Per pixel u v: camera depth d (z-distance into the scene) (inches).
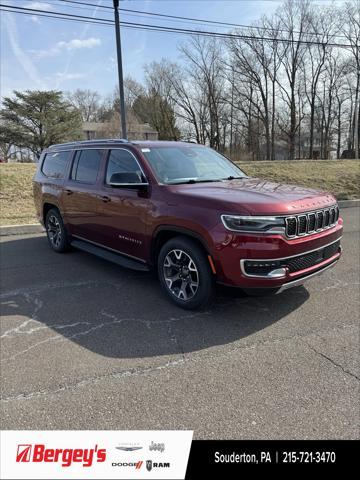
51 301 177.6
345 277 202.8
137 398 108.0
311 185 567.2
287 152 2106.3
